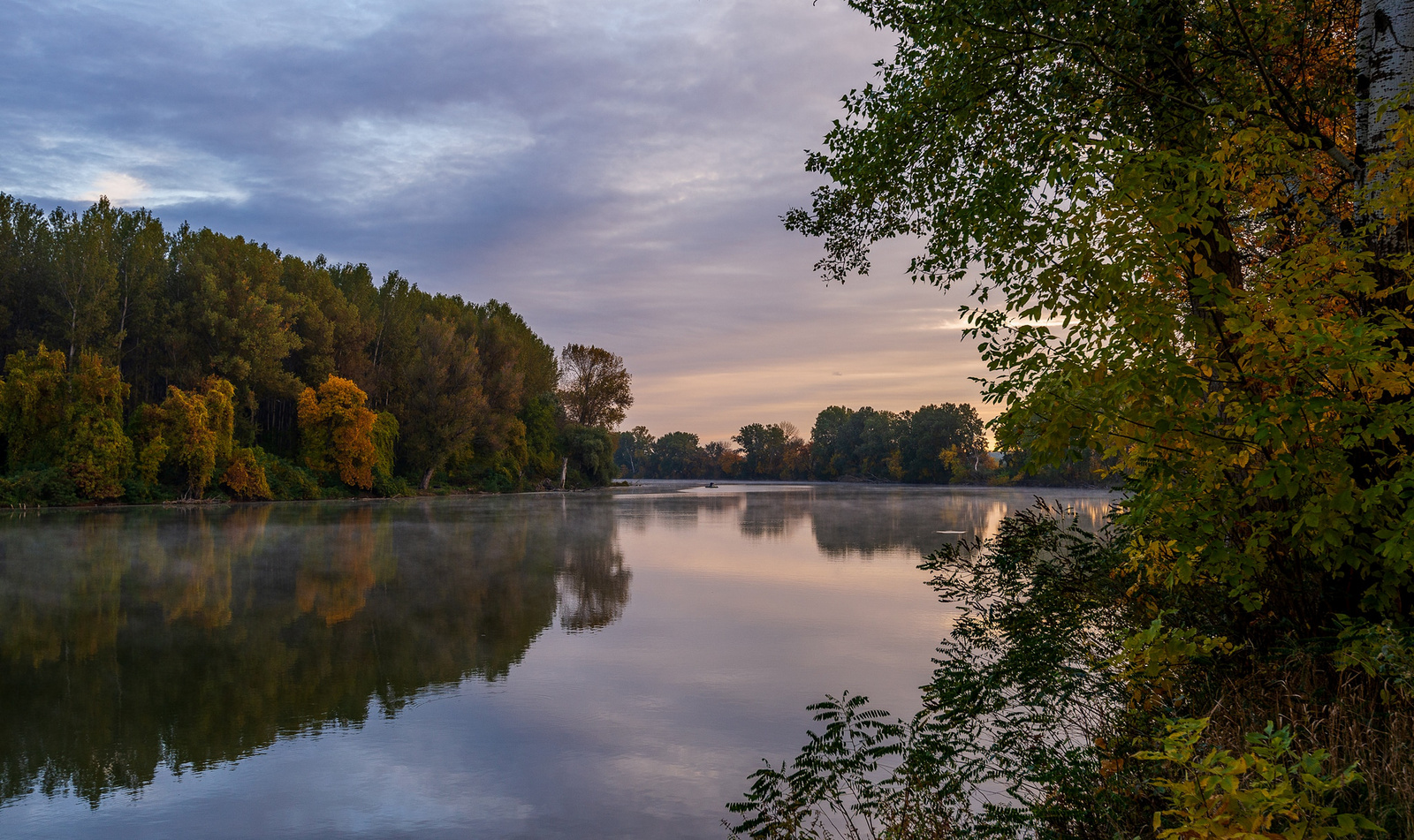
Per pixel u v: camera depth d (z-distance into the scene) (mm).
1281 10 6336
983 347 4879
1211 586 5465
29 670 12500
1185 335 4246
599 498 75938
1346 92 6191
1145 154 4043
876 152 8555
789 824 5457
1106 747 4676
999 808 4609
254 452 57375
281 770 8492
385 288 78625
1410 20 4867
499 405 84625
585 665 12562
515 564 25078
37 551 27125
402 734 9539
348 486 65875
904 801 5148
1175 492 4145
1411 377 3648
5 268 54125
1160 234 3957
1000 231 5996
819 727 9492
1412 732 3459
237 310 59250
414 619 16344
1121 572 6434
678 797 7660
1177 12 5938
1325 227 5090
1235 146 4652
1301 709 3977
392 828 7152
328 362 65625
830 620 15820
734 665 12391
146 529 35156
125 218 60531
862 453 160125
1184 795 2635
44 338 52781
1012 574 7125
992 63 7031
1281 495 3701
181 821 7359
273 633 15055
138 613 17031
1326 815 2459
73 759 8859
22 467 46594
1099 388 4172
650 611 17016
